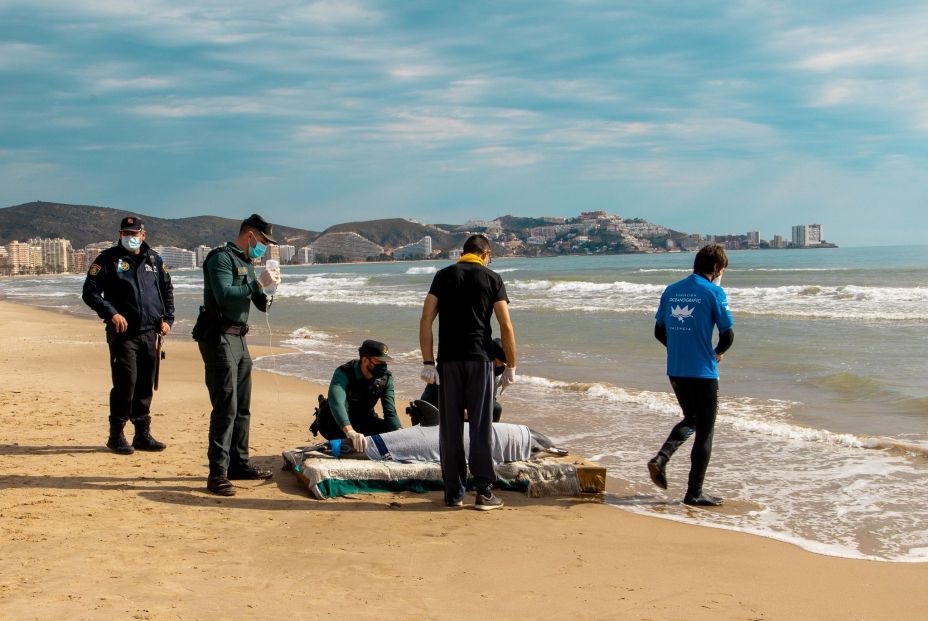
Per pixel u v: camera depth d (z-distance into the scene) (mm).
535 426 8922
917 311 21016
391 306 31328
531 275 68125
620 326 19703
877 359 12883
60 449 7309
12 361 15117
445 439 5742
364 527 5195
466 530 5203
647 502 6047
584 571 4449
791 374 11891
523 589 4129
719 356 5930
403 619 3654
